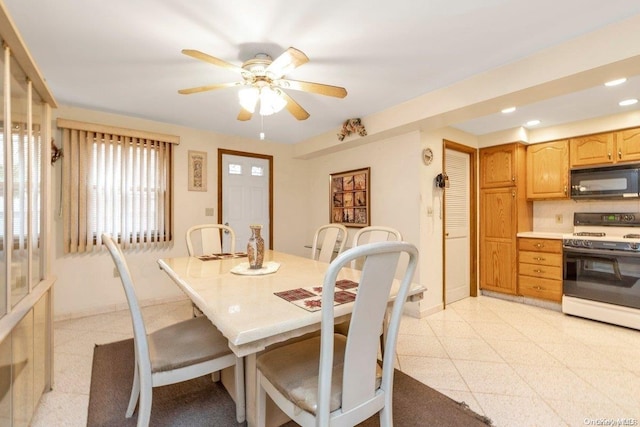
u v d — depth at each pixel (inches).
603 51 68.6
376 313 42.6
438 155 135.0
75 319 121.3
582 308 124.3
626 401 70.4
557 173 140.4
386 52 79.3
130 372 82.5
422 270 127.3
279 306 50.4
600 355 93.0
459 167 153.7
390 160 136.9
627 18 65.3
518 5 61.4
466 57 82.0
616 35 66.8
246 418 63.0
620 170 122.1
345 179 161.2
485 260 157.9
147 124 136.5
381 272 40.3
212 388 76.8
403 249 40.7
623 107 116.1
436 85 100.0
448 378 81.0
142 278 137.1
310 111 125.5
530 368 85.7
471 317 127.3
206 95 108.1
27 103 60.0
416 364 88.6
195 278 70.6
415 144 126.6
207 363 58.3
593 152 130.2
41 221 71.7
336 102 115.5
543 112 121.6
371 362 44.7
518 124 139.0
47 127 72.9
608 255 118.0
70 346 98.0
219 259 97.7
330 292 37.6
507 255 149.8
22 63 54.9
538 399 71.6
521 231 148.9
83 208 120.9
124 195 129.9
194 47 76.5
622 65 68.4
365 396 44.8
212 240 116.8
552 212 151.6
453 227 150.2
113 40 73.4
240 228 166.4
